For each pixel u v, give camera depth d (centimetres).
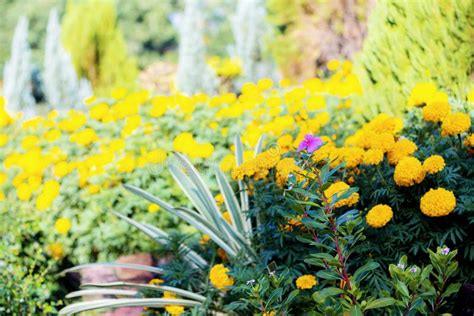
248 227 306
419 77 324
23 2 1800
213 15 1905
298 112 387
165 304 280
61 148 436
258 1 999
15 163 421
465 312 217
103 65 1182
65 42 1190
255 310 251
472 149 255
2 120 480
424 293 189
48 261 369
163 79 1001
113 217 384
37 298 355
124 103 435
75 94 1162
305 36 862
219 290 281
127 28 1805
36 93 1404
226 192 306
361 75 359
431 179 245
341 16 809
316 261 206
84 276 377
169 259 380
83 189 392
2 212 387
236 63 804
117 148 397
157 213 386
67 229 370
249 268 262
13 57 1270
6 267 346
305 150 215
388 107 341
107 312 356
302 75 901
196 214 298
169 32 1825
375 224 230
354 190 200
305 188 229
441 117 262
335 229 201
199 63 980
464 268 241
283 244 268
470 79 305
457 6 304
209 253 324
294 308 248
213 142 409
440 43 313
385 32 340
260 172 270
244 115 434
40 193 404
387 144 249
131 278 369
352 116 379
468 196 231
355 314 185
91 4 1181
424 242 241
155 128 422
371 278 244
